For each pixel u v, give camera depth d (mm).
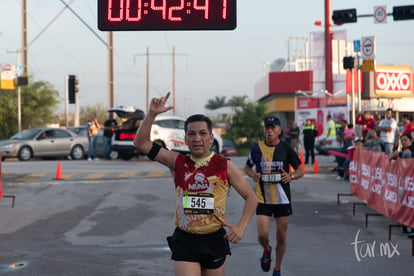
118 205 14930
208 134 5133
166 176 20984
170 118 28875
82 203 15211
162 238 10844
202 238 5148
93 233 11336
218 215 5129
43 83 49594
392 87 56062
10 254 9453
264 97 63719
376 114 24516
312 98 41969
